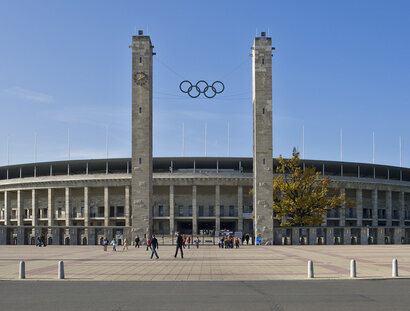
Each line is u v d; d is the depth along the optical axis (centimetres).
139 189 6575
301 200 7175
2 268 2984
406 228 6894
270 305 1622
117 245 6328
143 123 6669
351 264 2466
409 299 1755
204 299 1755
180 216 9738
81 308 1580
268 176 6650
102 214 9962
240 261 3538
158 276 2542
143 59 6756
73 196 10144
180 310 1534
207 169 10125
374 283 2231
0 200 11169
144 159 6619
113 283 2262
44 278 2453
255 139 6712
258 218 6581
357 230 6762
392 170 10819
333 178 9781
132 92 6712
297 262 3425
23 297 1823
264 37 6831
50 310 1548
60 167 10419
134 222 6519
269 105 6738
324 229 6625
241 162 10006
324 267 3025
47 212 10438
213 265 3200
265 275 2581
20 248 5500
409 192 10912
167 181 9594
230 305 1622
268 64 6806
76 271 2798
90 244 6378
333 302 1684
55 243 6350
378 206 10625
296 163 7544
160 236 9306
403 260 3578
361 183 10088
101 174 9650
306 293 1902
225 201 9869
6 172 11044
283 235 6675
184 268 2983
